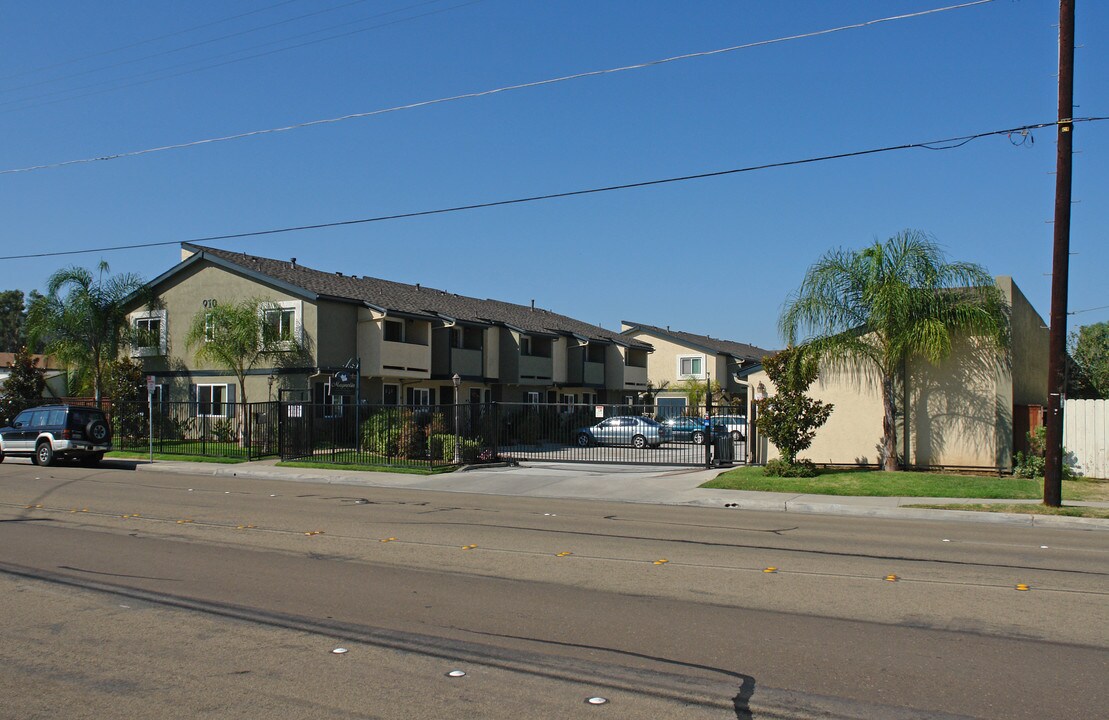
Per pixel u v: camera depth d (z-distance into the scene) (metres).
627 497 19.61
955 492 18.55
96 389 34.41
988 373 21.77
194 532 12.97
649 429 32.72
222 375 35.53
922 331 20.95
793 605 8.34
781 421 21.47
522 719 5.34
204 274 36.19
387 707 5.54
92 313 33.78
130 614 7.93
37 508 15.85
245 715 5.42
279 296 34.38
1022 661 6.54
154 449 31.55
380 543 12.04
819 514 16.84
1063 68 15.84
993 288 21.23
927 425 22.36
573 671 6.29
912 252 21.30
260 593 8.79
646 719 5.36
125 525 13.68
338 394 34.41
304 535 12.75
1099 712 5.48
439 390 41.06
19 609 8.12
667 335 60.00
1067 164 16.00
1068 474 20.89
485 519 15.02
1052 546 12.33
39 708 5.55
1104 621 7.75
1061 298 16.22
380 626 7.53
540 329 45.88
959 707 5.57
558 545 11.98
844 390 23.34
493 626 7.54
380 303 36.25
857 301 21.98
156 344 36.75
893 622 7.71
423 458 26.88
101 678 6.13
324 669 6.32
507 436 32.03
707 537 12.93
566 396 49.88
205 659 6.57
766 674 6.23
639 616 7.89
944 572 10.07
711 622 7.68
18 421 28.69
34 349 35.31
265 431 30.03
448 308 42.22
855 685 5.99
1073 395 34.84
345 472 25.16
